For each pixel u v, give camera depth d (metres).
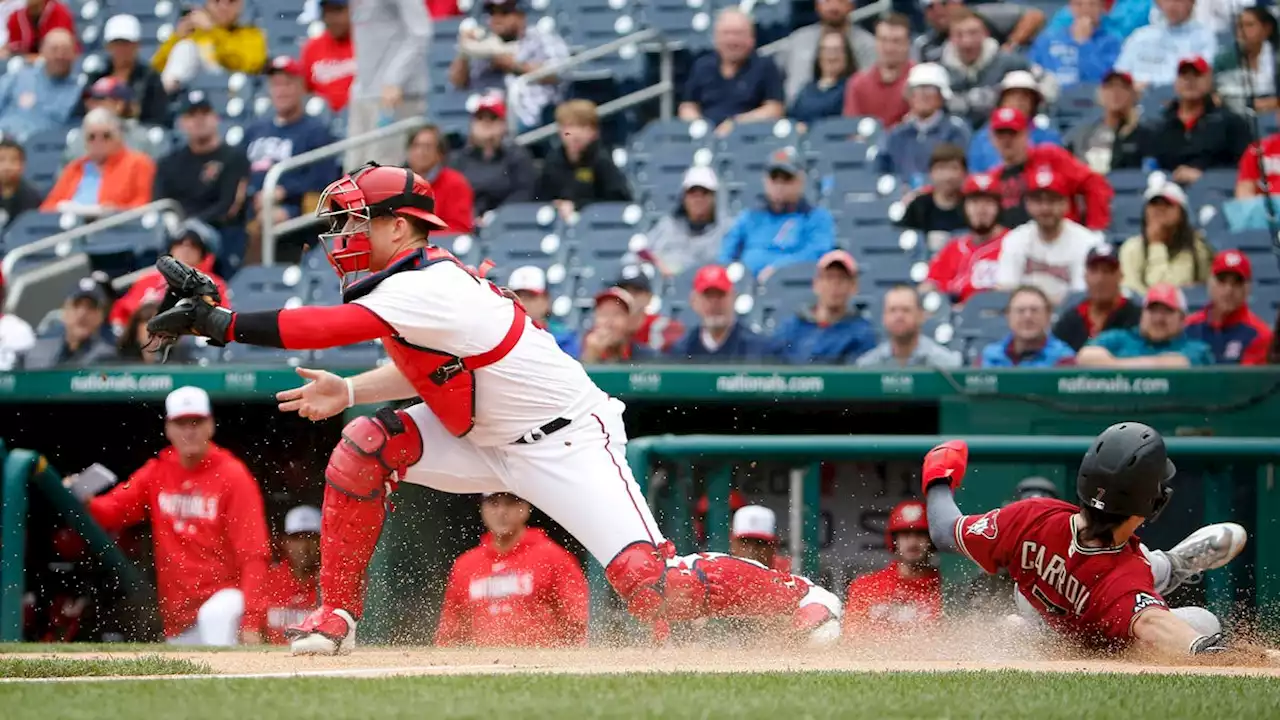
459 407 19.58
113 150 48.19
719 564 20.45
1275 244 39.00
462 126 48.88
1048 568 20.22
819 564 32.75
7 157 49.56
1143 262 39.16
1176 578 21.81
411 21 48.19
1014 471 29.78
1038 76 46.91
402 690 14.88
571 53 52.09
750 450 29.16
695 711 13.39
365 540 20.45
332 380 20.20
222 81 52.56
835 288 36.19
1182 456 28.94
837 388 33.38
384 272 19.25
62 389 35.59
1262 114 44.19
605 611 27.81
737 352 35.88
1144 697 14.81
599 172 44.44
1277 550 28.73
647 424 37.44
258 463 38.56
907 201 41.81
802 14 52.50
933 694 14.79
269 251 43.84
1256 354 36.12
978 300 37.31
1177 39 47.81
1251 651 20.23
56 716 13.24
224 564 32.56
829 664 19.12
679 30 52.22
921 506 28.12
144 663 18.80
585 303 40.12
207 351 37.62
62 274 43.28
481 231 43.31
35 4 55.53
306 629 20.59
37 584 34.97
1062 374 32.75
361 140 44.81
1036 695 14.82
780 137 46.00
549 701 14.00
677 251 41.78
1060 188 38.53
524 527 28.50
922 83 43.94
